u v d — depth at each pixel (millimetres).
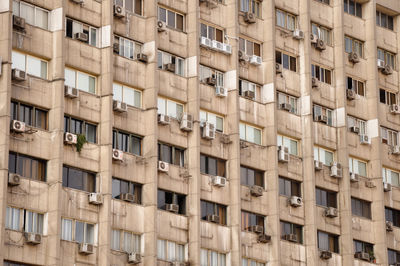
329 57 94438
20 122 71812
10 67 71562
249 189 84438
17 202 70938
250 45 88188
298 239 87375
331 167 91375
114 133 77312
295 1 92312
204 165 82312
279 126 88188
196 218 79562
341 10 95438
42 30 74625
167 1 82688
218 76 85250
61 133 73312
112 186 76250
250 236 83562
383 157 96625
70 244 72812
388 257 94500
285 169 87750
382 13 100688
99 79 77125
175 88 81562
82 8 77125
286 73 89875
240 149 84625
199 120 81750
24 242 70750
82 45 76625
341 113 93188
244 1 88438
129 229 76250
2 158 70188
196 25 83312
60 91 73938
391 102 99250
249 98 86500
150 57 80000
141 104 79562
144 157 78250
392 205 96062
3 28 72250
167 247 78250
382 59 99875
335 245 90500
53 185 72438
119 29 79125
